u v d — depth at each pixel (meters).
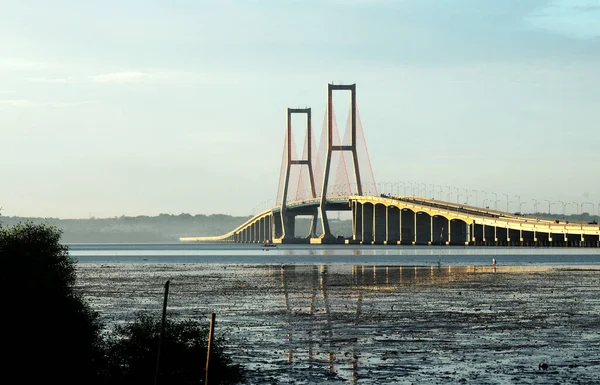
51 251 85.69
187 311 130.12
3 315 76.25
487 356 87.06
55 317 78.75
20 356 75.38
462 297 152.75
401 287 179.75
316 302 144.50
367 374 78.56
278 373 79.38
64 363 77.50
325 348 92.81
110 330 106.00
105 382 77.06
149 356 77.25
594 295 156.00
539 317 119.50
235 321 116.62
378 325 111.62
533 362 83.50
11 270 79.62
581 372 78.38
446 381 75.06
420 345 94.44
